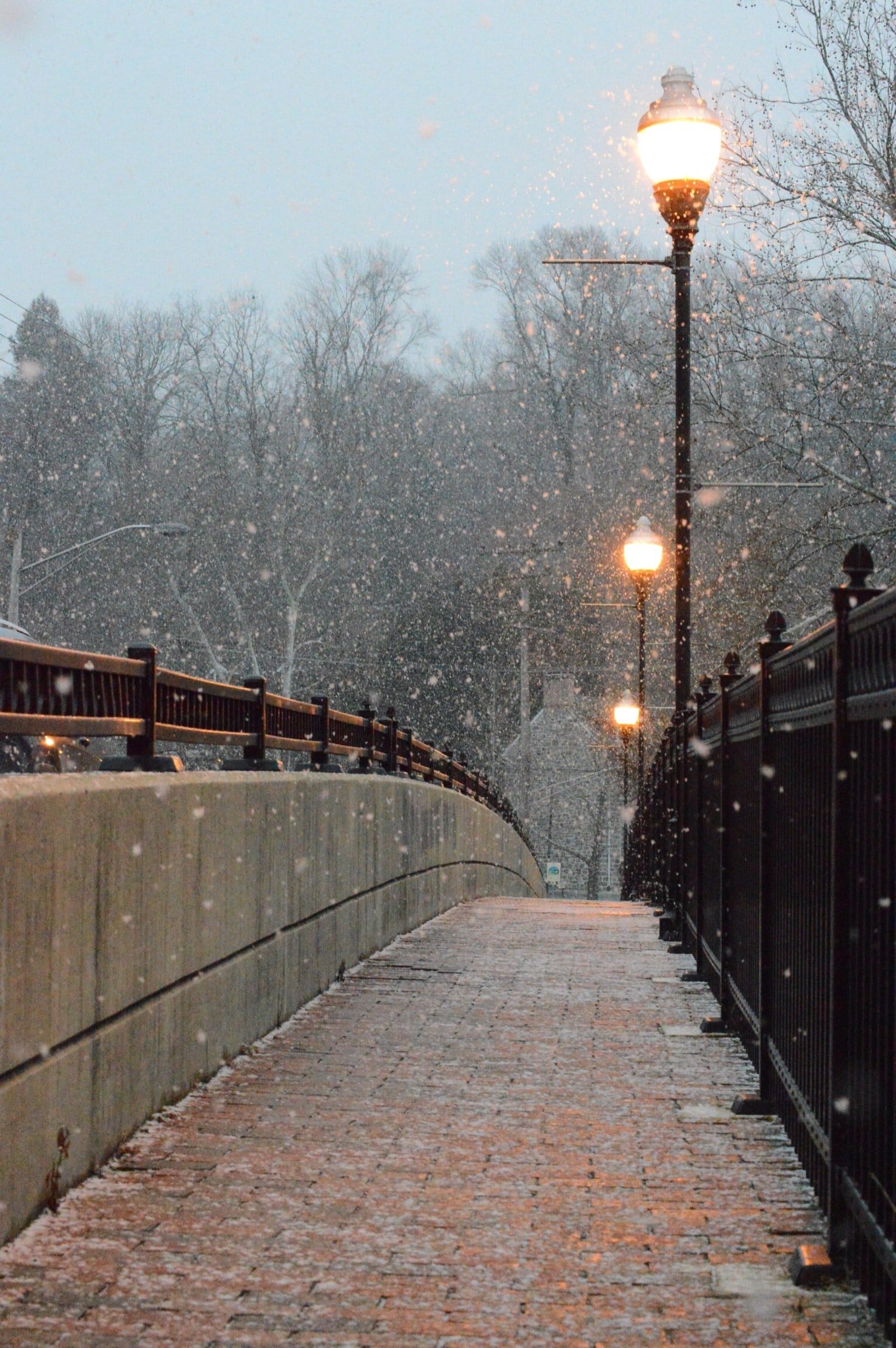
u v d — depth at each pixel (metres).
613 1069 8.03
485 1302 4.55
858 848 4.84
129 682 7.00
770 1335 4.30
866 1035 4.61
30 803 5.12
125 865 6.25
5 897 4.88
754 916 7.90
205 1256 4.94
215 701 8.71
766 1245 5.11
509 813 30.52
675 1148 6.37
